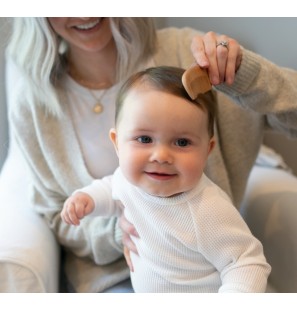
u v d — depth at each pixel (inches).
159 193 28.0
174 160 27.2
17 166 47.6
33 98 39.9
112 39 39.9
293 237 37.8
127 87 29.3
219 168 38.1
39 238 38.3
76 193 34.9
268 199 43.1
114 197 33.6
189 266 29.8
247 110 35.5
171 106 26.8
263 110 31.7
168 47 40.6
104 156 40.7
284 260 38.8
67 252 44.9
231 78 28.3
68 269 43.3
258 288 26.9
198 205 28.6
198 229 28.4
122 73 39.9
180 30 42.4
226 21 52.7
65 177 40.9
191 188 28.8
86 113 40.3
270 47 51.8
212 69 27.7
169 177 27.6
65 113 39.8
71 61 41.2
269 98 30.9
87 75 41.1
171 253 29.9
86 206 33.9
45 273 35.7
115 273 41.1
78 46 38.7
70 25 37.1
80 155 40.4
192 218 28.5
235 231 28.2
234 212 29.0
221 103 38.1
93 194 34.6
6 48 42.5
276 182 45.5
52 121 40.6
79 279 41.9
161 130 27.0
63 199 42.6
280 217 40.4
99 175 41.2
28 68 39.4
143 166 27.6
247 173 40.6
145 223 30.3
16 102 41.1
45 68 38.8
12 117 41.2
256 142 39.3
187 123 27.0
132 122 27.6
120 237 37.9
